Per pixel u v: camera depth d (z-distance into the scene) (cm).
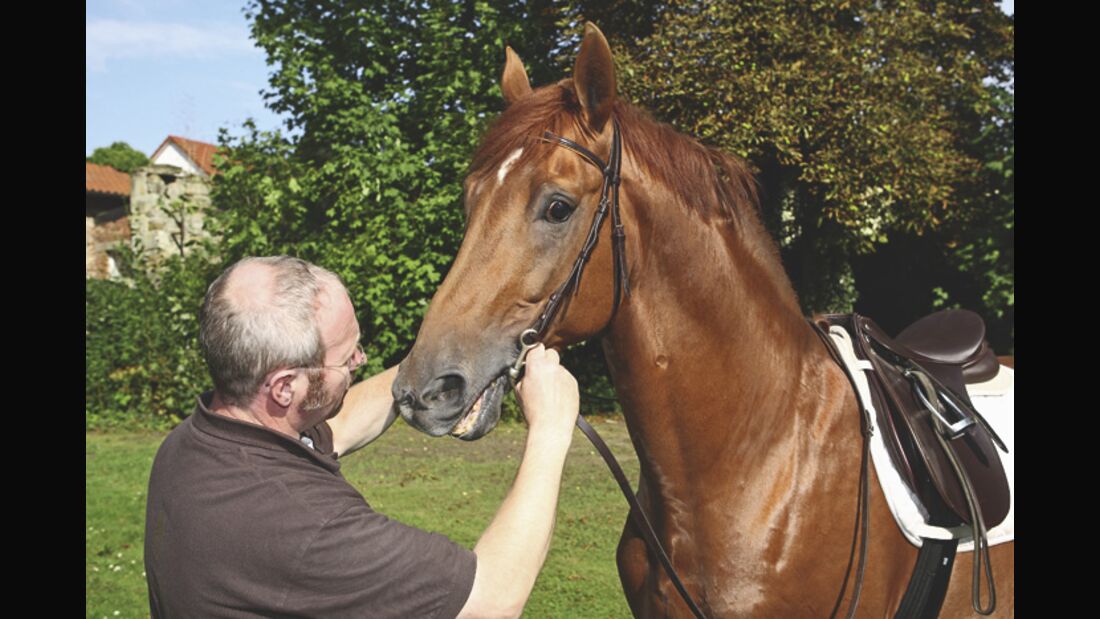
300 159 981
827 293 1062
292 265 136
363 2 956
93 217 2116
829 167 845
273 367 128
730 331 177
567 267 164
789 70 823
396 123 938
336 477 134
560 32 944
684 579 182
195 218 1121
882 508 179
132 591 397
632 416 182
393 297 886
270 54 943
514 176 162
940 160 917
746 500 175
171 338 875
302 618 121
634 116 179
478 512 514
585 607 359
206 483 125
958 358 218
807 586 173
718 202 181
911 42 924
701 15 823
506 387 166
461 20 982
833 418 183
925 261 1240
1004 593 203
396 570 121
